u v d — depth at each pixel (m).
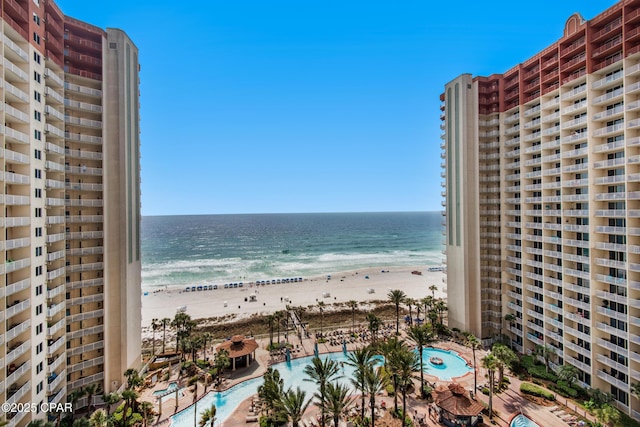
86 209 45.00
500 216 61.62
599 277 42.97
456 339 64.31
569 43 47.97
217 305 94.38
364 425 39.22
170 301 98.44
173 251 198.25
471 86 62.12
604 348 43.38
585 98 46.44
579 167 45.44
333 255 184.88
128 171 47.03
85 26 42.97
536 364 52.66
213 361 58.50
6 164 33.50
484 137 62.97
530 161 54.78
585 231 45.00
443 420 40.22
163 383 50.84
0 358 29.64
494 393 46.09
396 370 40.25
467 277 63.03
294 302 97.25
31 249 34.41
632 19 38.69
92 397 43.72
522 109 56.44
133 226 48.94
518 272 58.59
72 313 43.47
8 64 31.12
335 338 68.31
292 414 33.91
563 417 40.38
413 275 134.50
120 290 45.94
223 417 42.50
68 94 42.78
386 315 85.56
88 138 43.38
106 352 44.72
